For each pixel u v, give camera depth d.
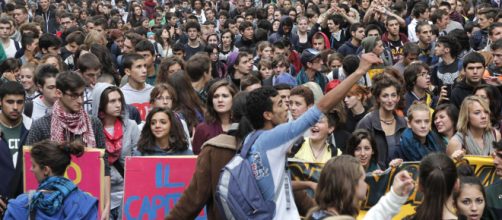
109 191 7.82
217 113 8.28
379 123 8.91
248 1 27.41
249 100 5.96
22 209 6.25
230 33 17.69
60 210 6.23
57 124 7.71
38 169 6.38
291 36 18.50
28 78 10.60
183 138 8.15
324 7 22.55
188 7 28.34
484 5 20.05
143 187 7.57
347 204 5.44
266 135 5.76
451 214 5.77
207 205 6.29
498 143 7.06
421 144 8.42
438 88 12.08
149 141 8.08
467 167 6.84
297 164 7.21
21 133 8.10
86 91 9.59
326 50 13.77
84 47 12.89
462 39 13.70
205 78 10.30
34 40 13.86
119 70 14.51
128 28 21.08
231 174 5.74
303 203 6.64
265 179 5.71
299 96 8.60
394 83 8.98
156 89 9.08
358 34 15.80
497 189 7.21
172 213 6.27
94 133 7.92
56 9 24.48
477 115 8.02
